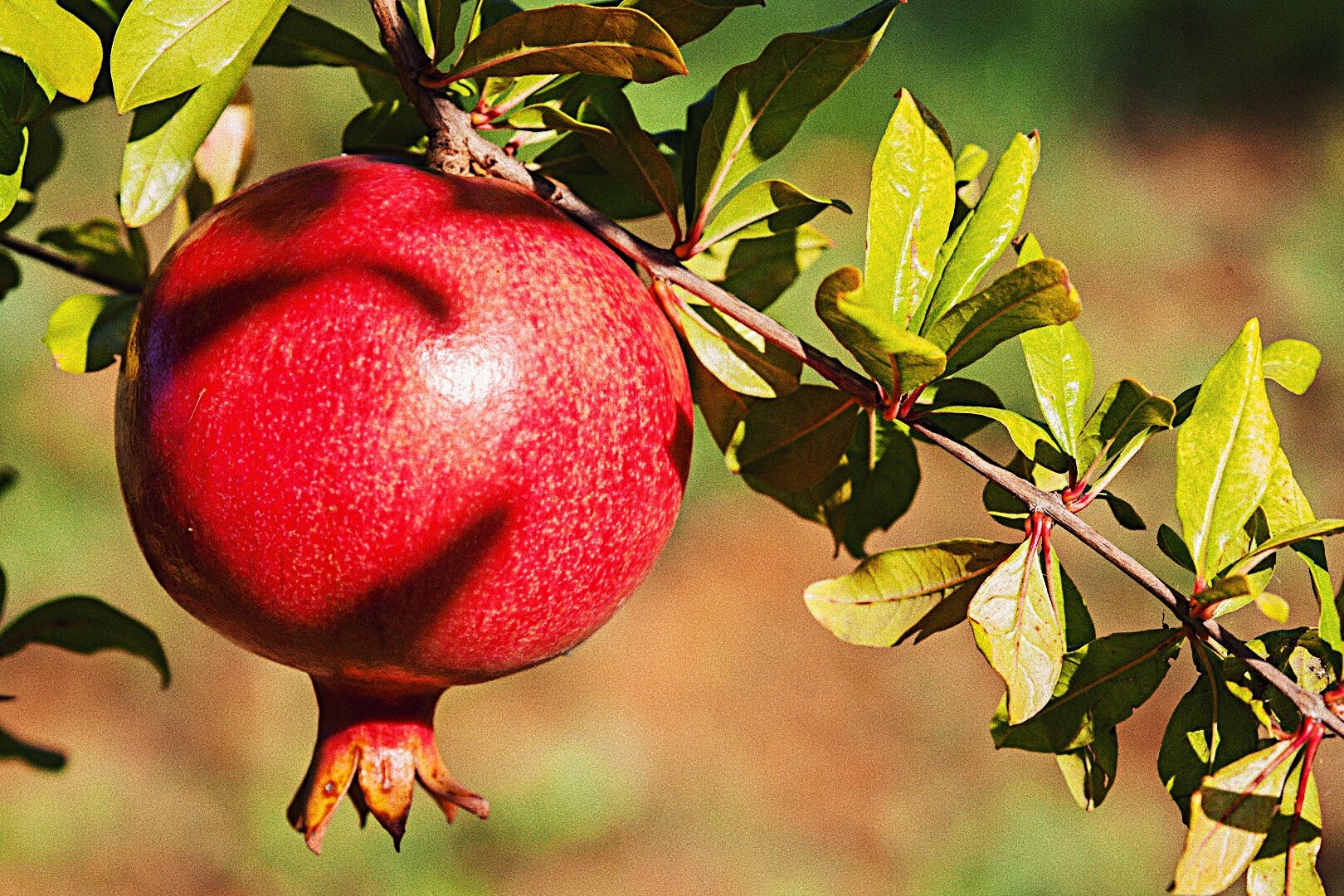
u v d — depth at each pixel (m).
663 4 0.82
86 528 2.15
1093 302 2.85
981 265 0.81
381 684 0.83
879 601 0.81
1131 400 0.82
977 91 3.34
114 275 0.93
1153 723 2.09
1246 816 0.79
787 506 0.87
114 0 0.85
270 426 0.79
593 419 0.80
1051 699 0.83
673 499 0.82
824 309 0.79
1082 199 3.14
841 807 2.04
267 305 0.79
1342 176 3.26
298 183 0.81
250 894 1.85
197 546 0.80
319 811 0.83
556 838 1.96
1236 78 3.54
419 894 1.87
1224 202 3.19
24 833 1.85
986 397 0.84
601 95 0.83
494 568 0.80
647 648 2.27
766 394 0.83
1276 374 0.84
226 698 2.06
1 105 0.80
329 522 0.79
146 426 0.80
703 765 2.08
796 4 3.18
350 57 0.85
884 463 0.88
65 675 2.08
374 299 0.79
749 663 2.25
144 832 1.88
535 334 0.80
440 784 0.84
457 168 0.82
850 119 3.16
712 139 0.82
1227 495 0.81
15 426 2.23
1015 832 1.97
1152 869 1.91
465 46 0.81
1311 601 2.00
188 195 0.90
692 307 0.83
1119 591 2.19
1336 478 2.44
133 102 0.80
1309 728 0.80
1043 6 3.55
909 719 2.17
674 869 1.93
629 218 0.86
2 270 0.92
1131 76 3.54
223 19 0.80
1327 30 3.60
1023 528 0.83
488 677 0.82
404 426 0.79
